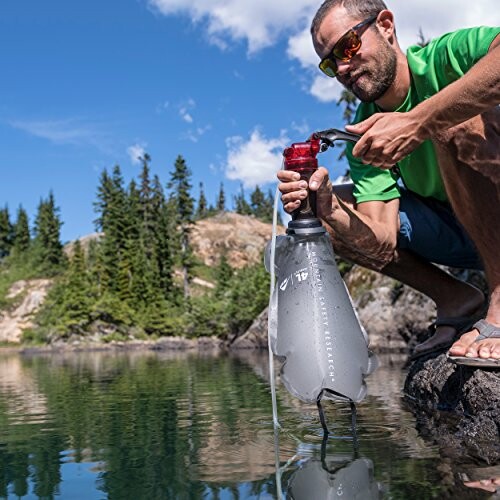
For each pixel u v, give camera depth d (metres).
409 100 2.21
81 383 4.04
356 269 10.66
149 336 34.31
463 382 1.98
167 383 3.78
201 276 57.72
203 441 1.59
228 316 27.25
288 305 1.58
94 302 34.97
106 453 1.48
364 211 2.45
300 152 1.63
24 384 4.10
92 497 1.07
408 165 2.44
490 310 2.01
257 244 68.56
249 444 1.52
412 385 2.51
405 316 7.83
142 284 37.81
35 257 52.38
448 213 2.61
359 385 1.52
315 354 1.50
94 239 61.03
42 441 1.69
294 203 1.63
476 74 1.55
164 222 46.75
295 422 1.86
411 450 1.38
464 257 2.72
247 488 1.08
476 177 1.93
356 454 1.34
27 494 1.11
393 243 2.42
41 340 36.00
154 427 1.88
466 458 1.27
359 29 2.05
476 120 1.85
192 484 1.13
